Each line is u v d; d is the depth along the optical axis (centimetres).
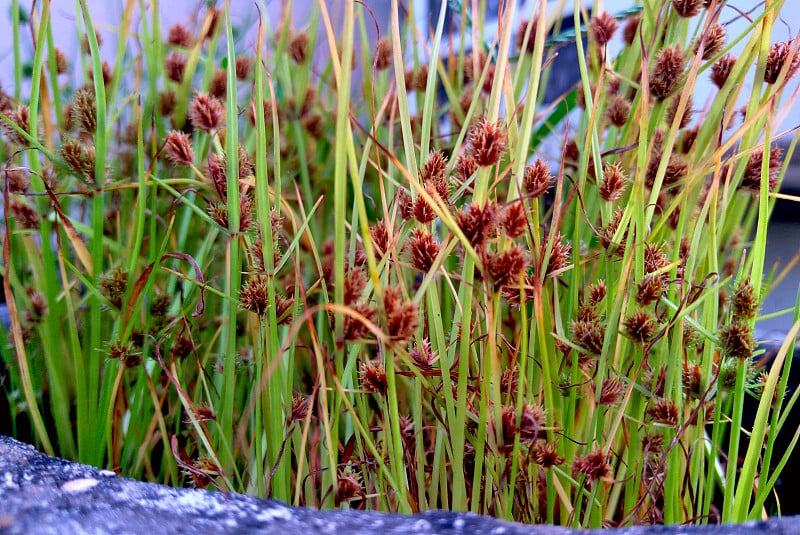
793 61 65
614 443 67
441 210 59
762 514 66
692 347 67
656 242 69
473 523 59
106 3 89
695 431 67
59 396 69
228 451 65
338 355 61
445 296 69
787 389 77
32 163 67
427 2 105
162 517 58
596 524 65
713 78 69
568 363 67
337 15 83
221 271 76
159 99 75
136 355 67
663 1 70
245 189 66
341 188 57
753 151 65
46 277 68
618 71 74
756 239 63
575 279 65
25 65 82
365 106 85
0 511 57
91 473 60
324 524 58
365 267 66
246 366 69
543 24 63
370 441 61
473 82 75
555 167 82
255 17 93
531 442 61
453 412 63
